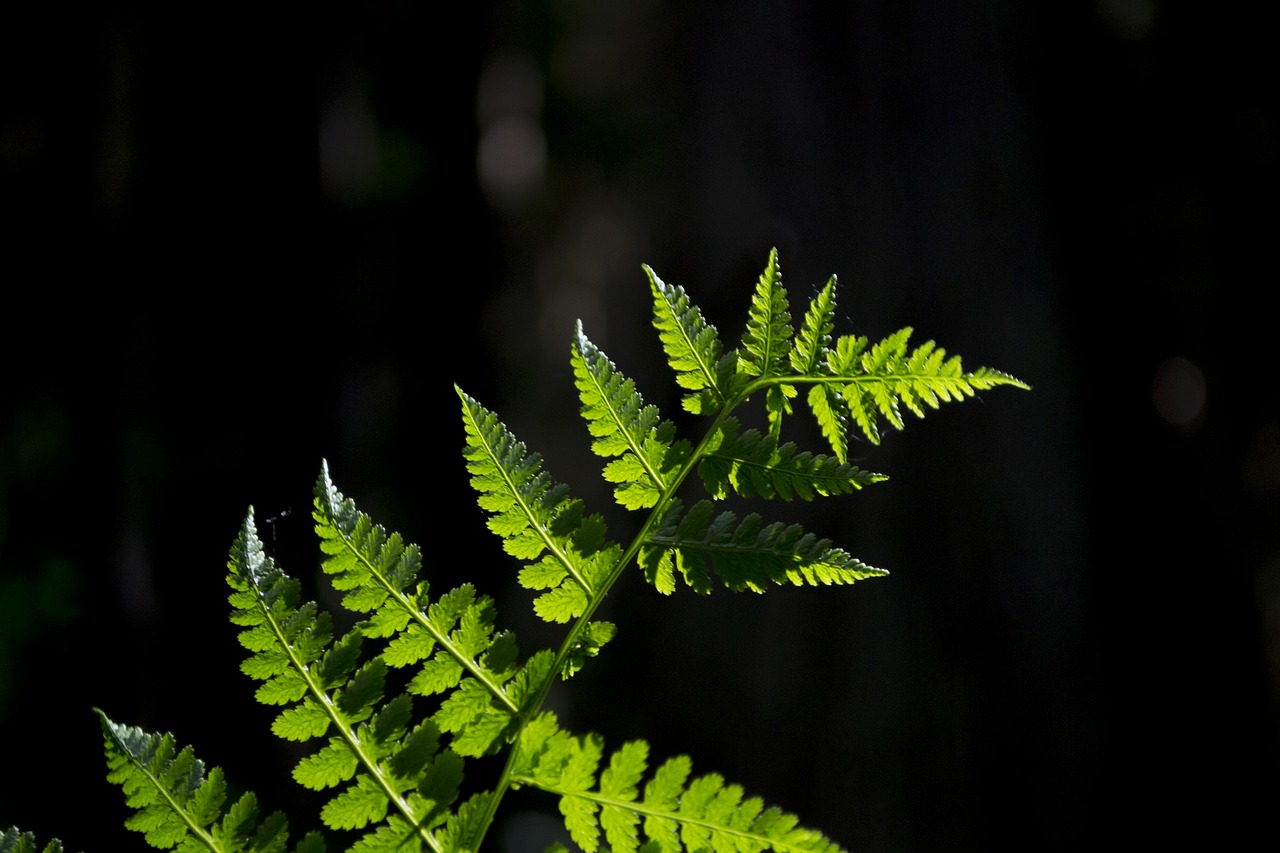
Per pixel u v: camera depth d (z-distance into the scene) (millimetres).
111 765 833
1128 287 2832
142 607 2074
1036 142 2783
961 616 2621
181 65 2275
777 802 2678
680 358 846
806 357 844
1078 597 2629
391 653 841
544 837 2557
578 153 3660
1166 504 2764
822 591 2684
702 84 3037
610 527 3514
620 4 3680
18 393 2080
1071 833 2580
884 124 2793
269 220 2445
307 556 2400
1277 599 3027
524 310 3939
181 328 2295
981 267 2713
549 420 4449
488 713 840
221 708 2148
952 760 2598
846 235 2793
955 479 2633
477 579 2912
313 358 2533
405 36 2801
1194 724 2670
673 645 2859
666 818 837
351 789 835
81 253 2148
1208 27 2834
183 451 2264
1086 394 2801
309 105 2520
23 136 2121
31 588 1961
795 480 841
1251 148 2863
